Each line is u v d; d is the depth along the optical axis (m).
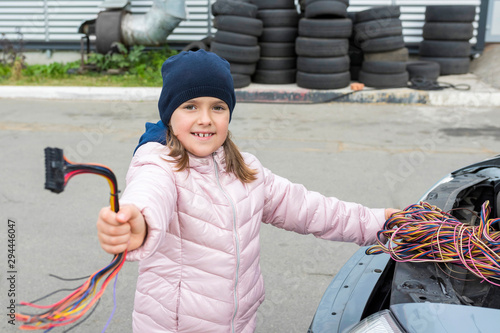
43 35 13.02
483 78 10.68
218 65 1.56
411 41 11.98
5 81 10.91
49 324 0.96
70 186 5.02
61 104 9.47
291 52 10.23
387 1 11.80
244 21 9.61
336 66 9.52
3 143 6.73
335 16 9.73
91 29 11.67
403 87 9.70
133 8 12.28
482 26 11.77
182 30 12.48
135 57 11.29
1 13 13.04
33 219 4.24
